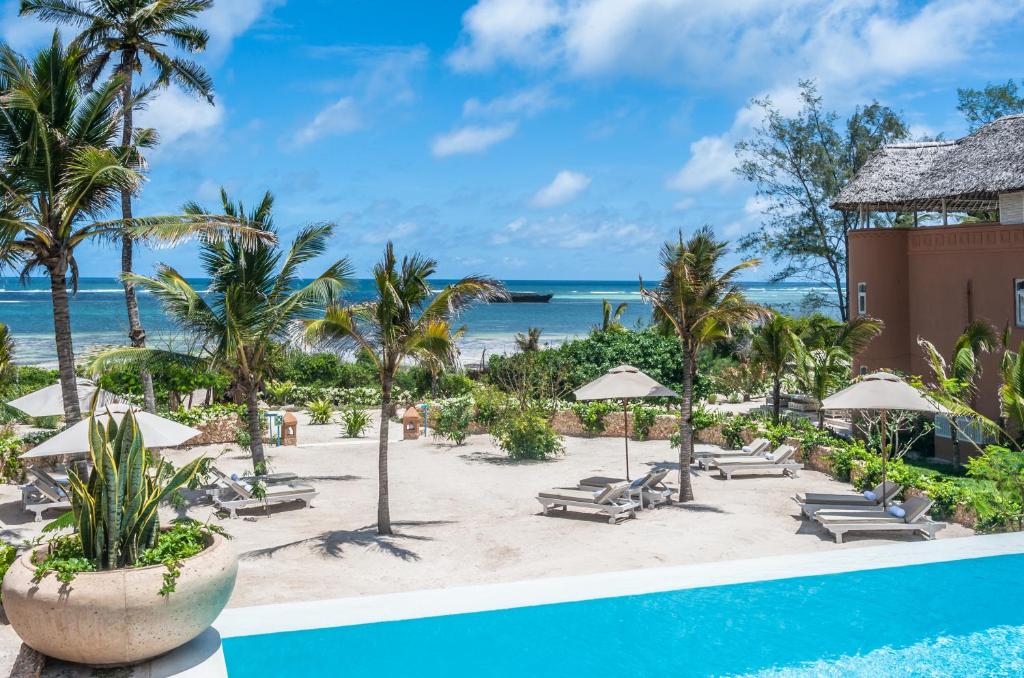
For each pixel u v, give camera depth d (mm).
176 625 6641
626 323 102312
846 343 24562
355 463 22031
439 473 20531
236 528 14859
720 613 9086
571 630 8555
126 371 24562
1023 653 8219
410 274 14250
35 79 13297
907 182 25891
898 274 26062
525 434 22281
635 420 25703
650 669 7770
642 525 14438
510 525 14766
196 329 17969
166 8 22188
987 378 23047
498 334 88562
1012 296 22797
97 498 7055
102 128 14391
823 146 46594
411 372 36125
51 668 6789
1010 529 13141
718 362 42469
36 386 29703
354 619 8656
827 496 14617
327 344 14320
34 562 6879
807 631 8633
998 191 22703
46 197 13641
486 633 8430
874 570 10484
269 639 8125
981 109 47531
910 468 16656
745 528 14023
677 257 16797
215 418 25031
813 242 47719
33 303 116375
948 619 9000
